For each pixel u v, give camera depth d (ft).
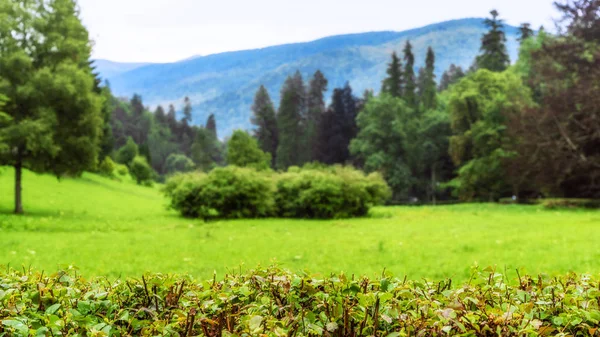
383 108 252.83
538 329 10.14
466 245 45.47
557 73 126.21
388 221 81.00
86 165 101.40
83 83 97.19
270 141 361.71
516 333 10.02
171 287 12.46
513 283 13.94
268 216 96.07
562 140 121.70
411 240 51.29
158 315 11.78
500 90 183.01
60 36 97.66
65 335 10.28
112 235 58.18
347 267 35.12
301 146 334.03
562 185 131.44
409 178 243.60
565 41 127.03
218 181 91.61
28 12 96.02
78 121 98.48
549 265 34.30
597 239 47.98
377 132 247.50
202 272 33.53
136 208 114.32
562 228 60.59
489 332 10.23
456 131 203.41
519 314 10.52
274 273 13.12
